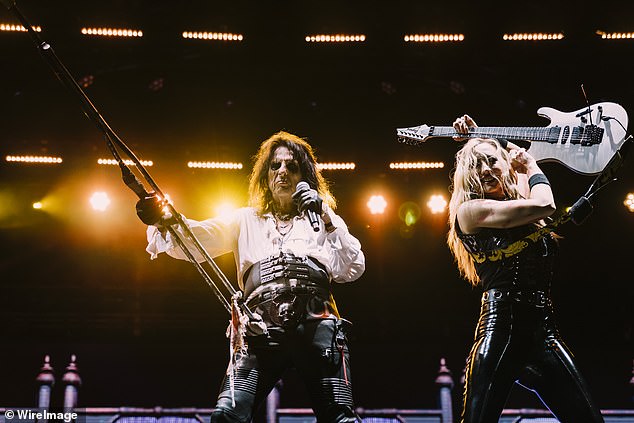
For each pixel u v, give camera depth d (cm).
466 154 523
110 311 2028
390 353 1989
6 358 1920
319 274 493
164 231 489
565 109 1803
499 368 480
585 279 2025
